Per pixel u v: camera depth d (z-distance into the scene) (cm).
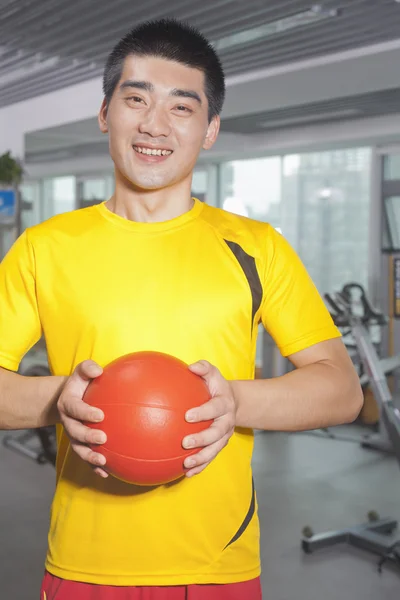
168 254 122
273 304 125
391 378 661
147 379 103
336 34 443
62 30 496
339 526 394
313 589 316
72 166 1050
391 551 344
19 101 759
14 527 385
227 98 579
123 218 124
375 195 717
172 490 118
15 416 117
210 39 476
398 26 422
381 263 707
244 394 112
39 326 128
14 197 761
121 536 118
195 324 119
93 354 119
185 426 102
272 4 404
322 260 788
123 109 118
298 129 715
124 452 101
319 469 512
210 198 891
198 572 120
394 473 503
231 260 123
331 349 125
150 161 118
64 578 121
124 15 444
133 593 120
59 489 125
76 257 122
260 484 475
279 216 826
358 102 587
